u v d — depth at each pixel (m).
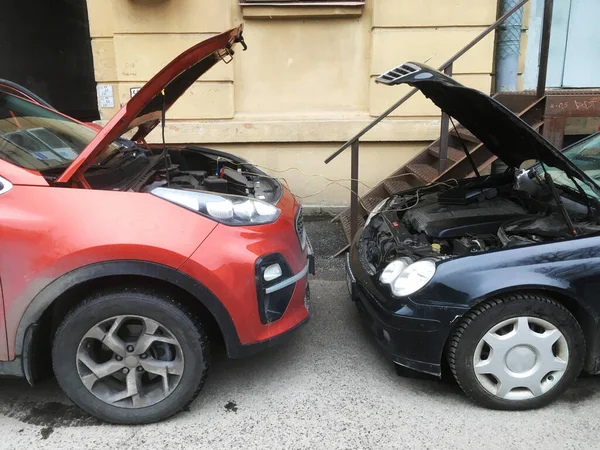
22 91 3.76
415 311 2.59
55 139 3.14
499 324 2.53
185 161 3.88
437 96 3.33
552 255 2.56
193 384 2.54
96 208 2.39
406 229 3.30
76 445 2.46
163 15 5.75
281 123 6.03
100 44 6.09
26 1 9.04
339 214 5.93
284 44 6.00
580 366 2.62
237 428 2.58
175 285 2.50
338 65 6.06
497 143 3.58
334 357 3.24
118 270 2.35
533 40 6.28
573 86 6.46
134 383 2.53
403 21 5.76
